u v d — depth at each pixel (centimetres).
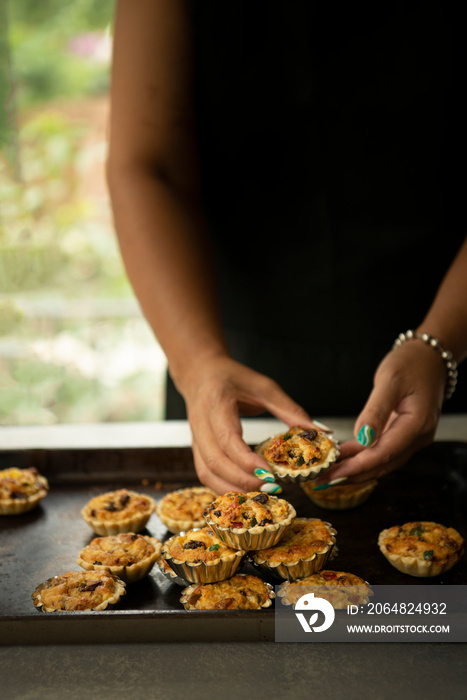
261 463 69
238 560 67
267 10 91
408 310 95
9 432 96
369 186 92
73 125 231
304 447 71
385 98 90
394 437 71
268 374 101
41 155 227
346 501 79
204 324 78
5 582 69
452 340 78
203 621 59
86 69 231
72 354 204
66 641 59
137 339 212
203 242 85
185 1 92
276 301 98
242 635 59
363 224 93
